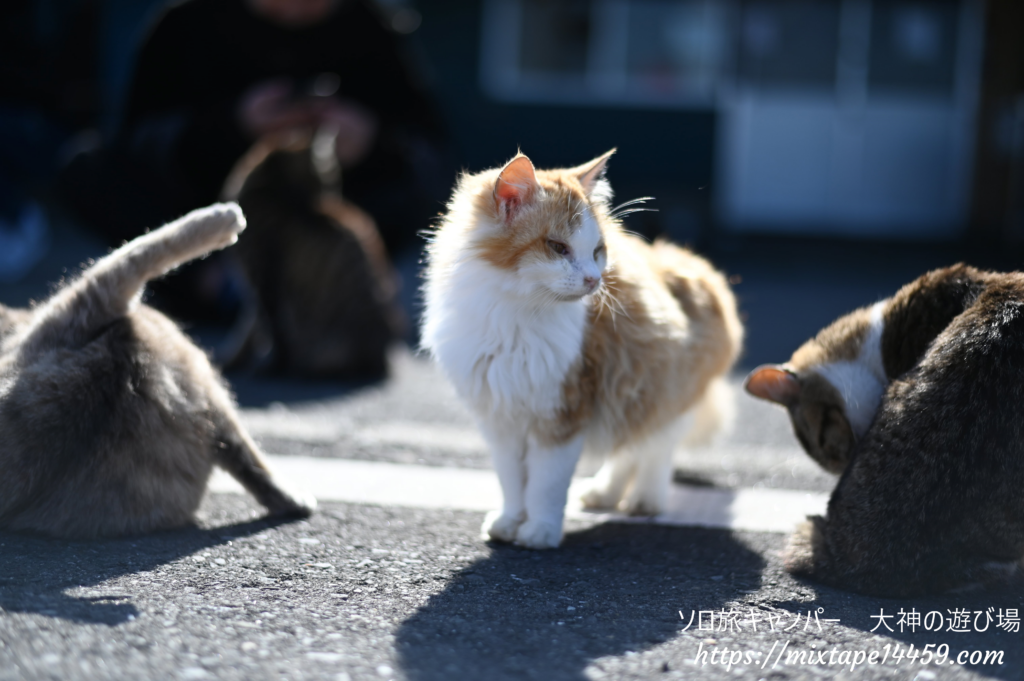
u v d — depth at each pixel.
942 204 13.30
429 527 2.98
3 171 8.25
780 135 13.30
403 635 2.13
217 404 2.86
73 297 2.70
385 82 6.97
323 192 5.72
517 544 2.84
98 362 2.59
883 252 12.29
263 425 4.38
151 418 2.64
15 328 2.84
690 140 13.11
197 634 2.07
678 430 3.19
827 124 13.25
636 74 13.27
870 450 2.56
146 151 6.42
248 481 2.92
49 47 10.79
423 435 4.39
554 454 2.79
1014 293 2.63
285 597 2.32
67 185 6.77
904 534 2.42
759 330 7.43
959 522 2.38
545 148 13.23
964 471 2.37
